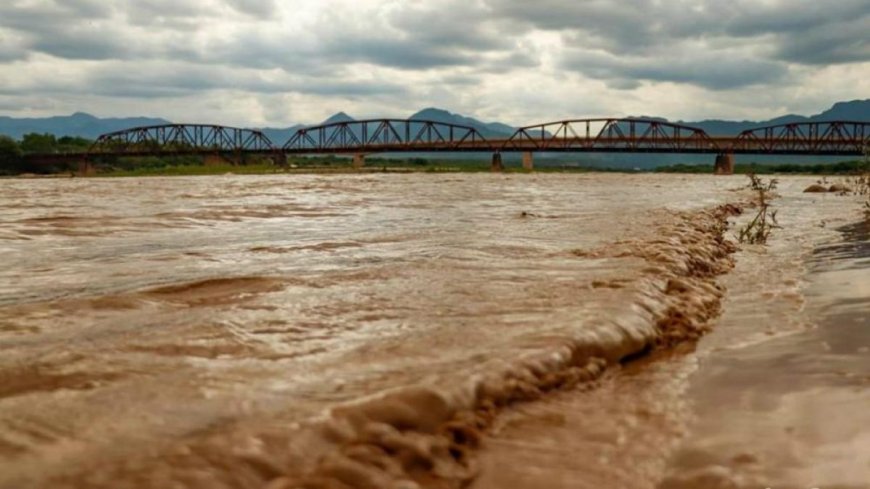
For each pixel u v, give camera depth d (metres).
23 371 3.12
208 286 5.36
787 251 8.25
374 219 11.80
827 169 87.62
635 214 12.69
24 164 91.69
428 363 3.26
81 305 4.61
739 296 5.41
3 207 14.03
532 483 2.23
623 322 3.96
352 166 103.38
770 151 91.25
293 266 6.39
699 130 93.94
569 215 12.61
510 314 4.29
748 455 2.40
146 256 7.08
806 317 4.55
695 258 6.76
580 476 2.28
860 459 2.33
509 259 6.79
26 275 5.85
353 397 2.76
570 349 3.49
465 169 94.31
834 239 9.30
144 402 2.71
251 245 8.02
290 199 17.48
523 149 97.88
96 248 7.78
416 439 2.38
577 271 5.94
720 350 3.85
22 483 1.98
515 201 17.67
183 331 3.90
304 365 3.27
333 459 2.21
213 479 2.04
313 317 4.28
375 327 4.02
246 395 2.80
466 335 3.78
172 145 102.81
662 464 2.37
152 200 16.75
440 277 5.74
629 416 2.81
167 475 2.04
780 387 3.12
